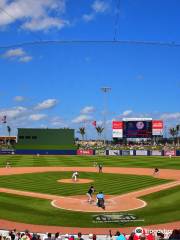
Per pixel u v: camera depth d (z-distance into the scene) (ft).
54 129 489.26
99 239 91.91
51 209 130.93
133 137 513.86
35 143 480.23
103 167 284.82
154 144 618.44
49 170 258.37
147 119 509.76
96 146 584.40
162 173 242.37
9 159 363.97
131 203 140.56
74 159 365.81
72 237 85.05
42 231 104.94
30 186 181.06
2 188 174.40
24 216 121.49
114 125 519.19
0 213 125.18
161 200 145.79
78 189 172.86
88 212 126.72
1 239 84.17
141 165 303.48
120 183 193.06
